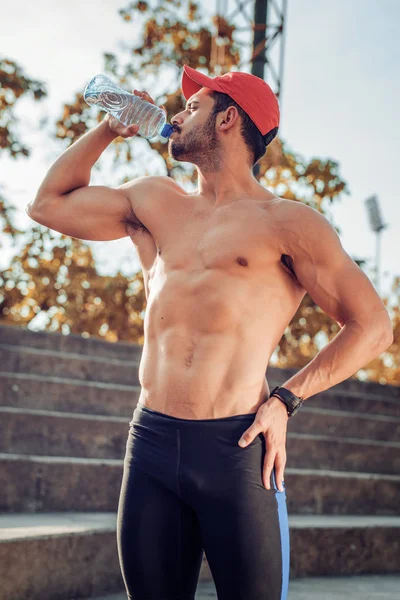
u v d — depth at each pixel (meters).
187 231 2.17
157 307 2.12
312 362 2.09
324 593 3.96
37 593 3.29
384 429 7.45
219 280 2.05
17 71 11.60
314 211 2.08
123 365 6.91
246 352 2.04
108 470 4.61
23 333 6.99
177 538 2.04
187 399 2.02
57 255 12.15
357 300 2.03
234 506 1.96
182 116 2.26
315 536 4.50
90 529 3.57
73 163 2.44
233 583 1.94
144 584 2.03
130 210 2.33
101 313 12.41
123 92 2.47
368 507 5.63
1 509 4.21
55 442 5.08
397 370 21.70
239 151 2.21
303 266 2.06
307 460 6.19
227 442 1.99
